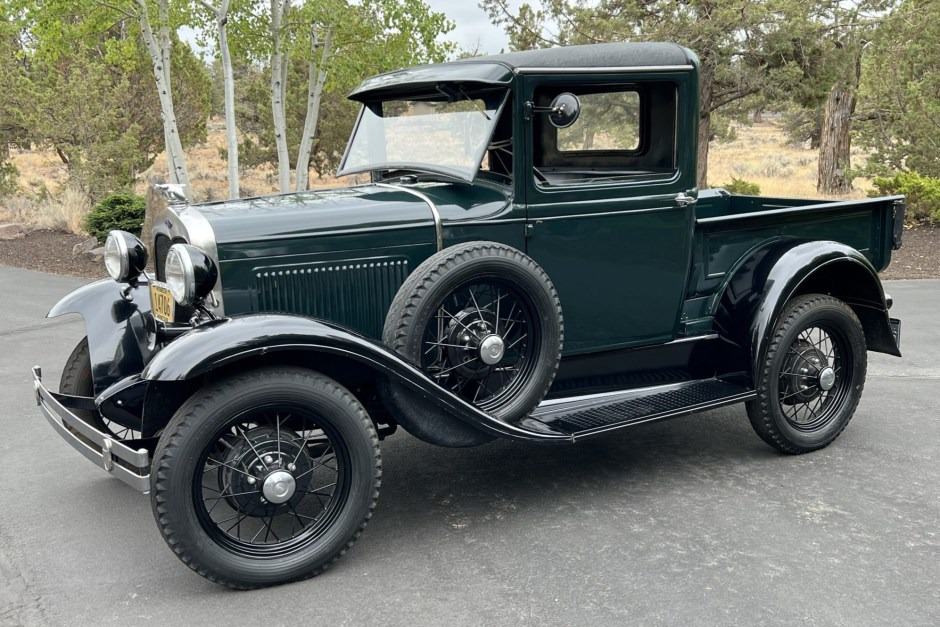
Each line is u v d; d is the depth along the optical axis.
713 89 13.95
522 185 3.76
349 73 13.07
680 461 4.41
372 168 4.27
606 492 4.01
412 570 3.27
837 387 4.59
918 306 8.20
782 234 4.62
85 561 3.39
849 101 18.45
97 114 15.77
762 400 4.25
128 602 3.07
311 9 12.03
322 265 3.55
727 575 3.16
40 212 15.19
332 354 3.16
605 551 3.39
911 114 15.13
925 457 4.36
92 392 4.20
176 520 2.94
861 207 4.83
